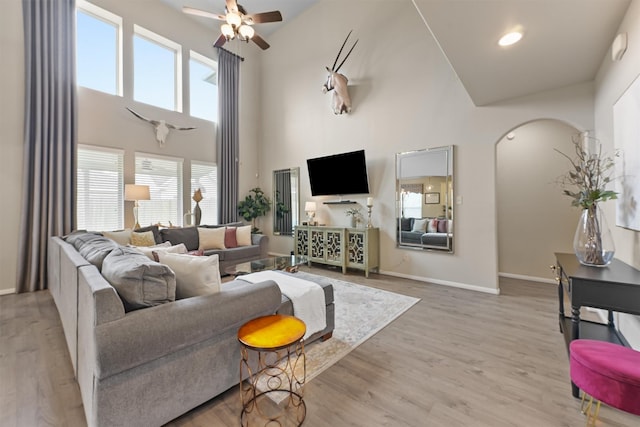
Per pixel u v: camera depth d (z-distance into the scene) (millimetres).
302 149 5828
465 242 3824
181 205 5430
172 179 5324
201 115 5883
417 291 3693
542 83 3029
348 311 3006
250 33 3531
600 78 2674
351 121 5000
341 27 5121
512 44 2305
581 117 3016
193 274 1688
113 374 1223
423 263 4199
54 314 2945
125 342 1220
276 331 1547
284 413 1539
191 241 4617
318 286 2309
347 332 2518
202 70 5910
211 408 1588
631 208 1921
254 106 6664
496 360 2062
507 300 3348
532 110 3311
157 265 1491
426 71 4129
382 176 4617
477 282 3730
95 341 1180
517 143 4344
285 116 6145
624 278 1654
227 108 6035
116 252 1820
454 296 3490
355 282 4129
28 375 1892
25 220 3689
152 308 1399
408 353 2164
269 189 6520
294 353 2146
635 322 1910
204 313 1500
